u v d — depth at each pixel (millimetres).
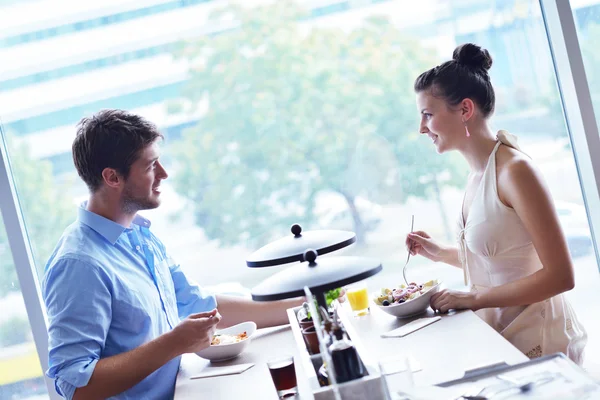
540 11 3025
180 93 3141
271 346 2273
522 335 2195
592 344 3016
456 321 2053
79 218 2201
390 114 3162
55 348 1957
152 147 2191
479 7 3078
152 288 2254
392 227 3188
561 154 3059
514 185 2160
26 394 2936
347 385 1335
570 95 2957
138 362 1950
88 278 2012
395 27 3135
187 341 1988
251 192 3199
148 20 3098
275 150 3184
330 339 1445
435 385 1472
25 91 3031
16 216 2861
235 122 3168
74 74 3066
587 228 3047
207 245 3195
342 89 3170
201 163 3166
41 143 3043
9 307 2920
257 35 3141
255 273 3211
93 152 2123
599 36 2910
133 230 2340
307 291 1393
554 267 2100
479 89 2275
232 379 2004
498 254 2262
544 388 1361
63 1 3049
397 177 3180
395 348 1925
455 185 3156
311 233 1941
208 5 3115
